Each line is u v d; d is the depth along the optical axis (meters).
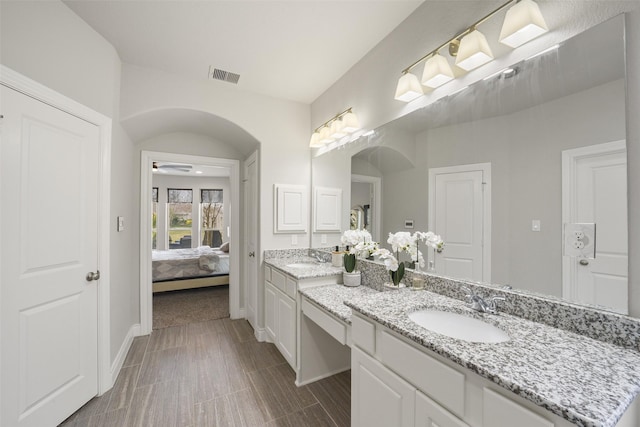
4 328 1.38
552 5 1.07
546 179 1.12
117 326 2.27
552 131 1.10
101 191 1.95
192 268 4.64
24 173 1.47
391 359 1.09
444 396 0.87
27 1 1.48
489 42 1.28
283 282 2.37
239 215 3.53
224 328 3.15
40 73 1.54
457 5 1.44
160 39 2.02
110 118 2.03
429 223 1.62
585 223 1.01
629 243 0.90
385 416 1.11
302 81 2.62
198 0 1.66
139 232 2.98
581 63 1.00
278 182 2.95
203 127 3.06
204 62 2.32
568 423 0.60
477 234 1.38
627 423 0.72
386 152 1.96
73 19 1.74
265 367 2.32
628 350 0.87
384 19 1.81
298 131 3.07
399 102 1.85
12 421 1.40
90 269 1.86
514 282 1.23
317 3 1.68
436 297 1.46
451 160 1.50
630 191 0.90
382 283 1.97
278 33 1.95
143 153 3.00
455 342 0.90
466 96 1.41
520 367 0.76
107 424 1.65
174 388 2.01
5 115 1.39
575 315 1.01
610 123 0.94
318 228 2.92
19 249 1.44
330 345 2.20
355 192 2.31
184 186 7.14
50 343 1.59
